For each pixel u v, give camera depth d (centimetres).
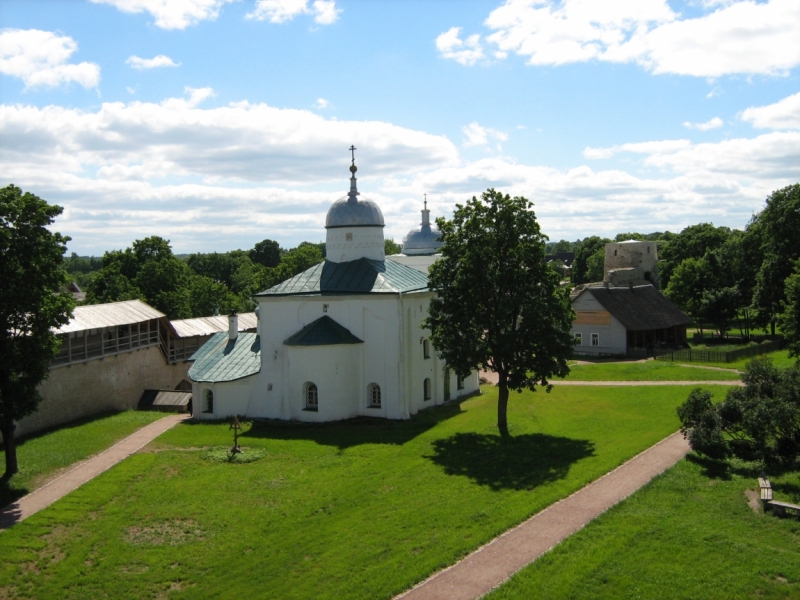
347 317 4681
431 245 7169
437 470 3391
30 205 3416
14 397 3425
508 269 4034
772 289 8012
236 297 10681
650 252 9838
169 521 2911
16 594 2367
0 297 3319
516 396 5325
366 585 2219
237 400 4853
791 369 3303
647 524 2489
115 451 4056
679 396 4941
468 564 2305
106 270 9525
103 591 2356
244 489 3266
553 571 2186
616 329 7562
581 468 3219
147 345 5947
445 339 4125
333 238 5159
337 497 3089
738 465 3130
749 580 2080
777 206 8119
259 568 2436
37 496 3291
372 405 4681
